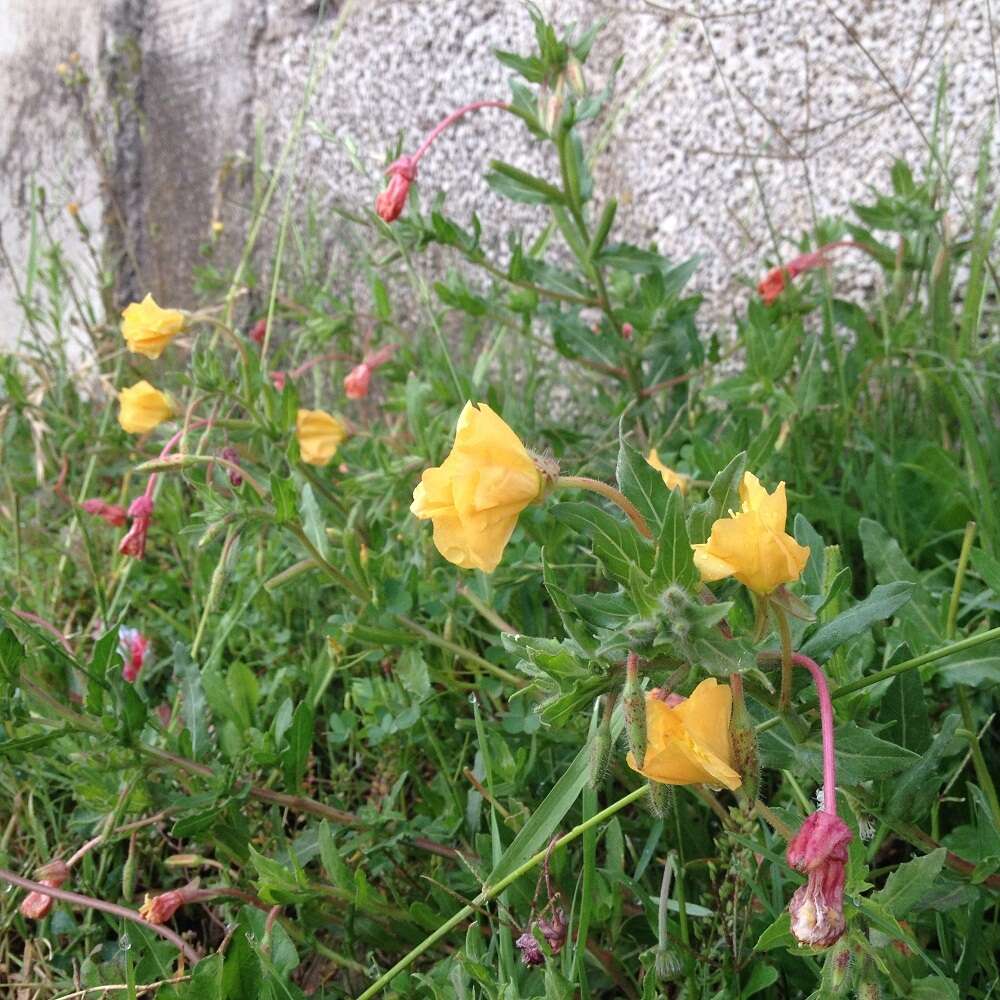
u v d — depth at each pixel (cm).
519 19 67
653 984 28
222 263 90
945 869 29
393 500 51
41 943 39
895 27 54
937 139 51
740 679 24
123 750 36
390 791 41
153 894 40
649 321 52
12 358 78
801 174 58
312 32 80
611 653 24
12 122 107
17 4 103
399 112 76
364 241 77
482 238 72
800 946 23
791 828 28
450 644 41
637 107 64
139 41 94
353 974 36
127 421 49
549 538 45
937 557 44
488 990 28
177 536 59
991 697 36
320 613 51
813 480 47
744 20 59
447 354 52
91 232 100
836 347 50
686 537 23
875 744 26
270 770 43
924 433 50
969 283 48
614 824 32
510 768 37
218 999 30
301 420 51
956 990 24
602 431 56
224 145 88
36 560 60
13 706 35
